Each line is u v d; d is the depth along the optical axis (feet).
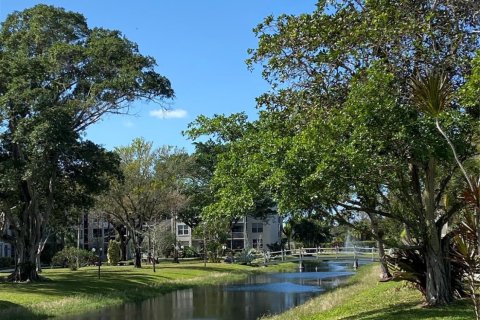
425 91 36.78
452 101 44.62
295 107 51.80
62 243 249.55
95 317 81.41
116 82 108.88
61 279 124.16
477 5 46.06
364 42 46.24
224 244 243.81
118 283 120.47
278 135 46.75
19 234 116.98
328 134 39.47
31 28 113.09
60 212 137.18
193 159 192.85
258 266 203.21
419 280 51.83
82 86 114.93
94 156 111.24
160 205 176.45
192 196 207.00
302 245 310.24
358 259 183.83
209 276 155.74
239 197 43.96
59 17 115.55
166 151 178.81
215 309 89.40
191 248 266.16
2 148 110.42
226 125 50.75
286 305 91.09
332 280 140.05
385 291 68.64
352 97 39.52
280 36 50.37
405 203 50.49
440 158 41.91
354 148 38.37
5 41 115.14
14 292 96.68
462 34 45.80
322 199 43.93
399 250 54.24
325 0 49.98
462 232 39.32
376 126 38.81
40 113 99.71
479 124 40.32
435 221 50.11
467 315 41.34
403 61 45.01
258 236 296.10
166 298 107.34
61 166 112.37
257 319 75.25
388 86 41.04
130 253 257.75
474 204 34.60
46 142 98.63
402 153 41.39
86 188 119.34
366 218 84.64
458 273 50.21
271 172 42.01
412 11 46.85
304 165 39.99
